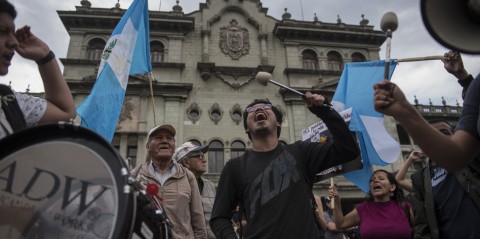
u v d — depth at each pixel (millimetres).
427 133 1651
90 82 17641
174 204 3818
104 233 1323
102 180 1429
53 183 1469
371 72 6477
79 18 19328
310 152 2770
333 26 21875
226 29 20812
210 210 5219
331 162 2650
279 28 20922
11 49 2037
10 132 2080
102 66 5633
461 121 1910
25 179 1483
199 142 17797
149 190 2510
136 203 1466
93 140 1521
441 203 3086
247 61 20219
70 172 1478
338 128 2602
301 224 2393
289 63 20594
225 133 18203
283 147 2855
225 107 18750
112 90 5469
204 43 19984
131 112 17656
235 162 2902
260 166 2732
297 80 20047
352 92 6551
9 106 2141
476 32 1502
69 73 18281
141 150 16812
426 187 3262
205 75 18969
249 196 2619
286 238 2340
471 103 1907
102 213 1368
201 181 5559
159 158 4121
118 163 1432
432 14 1475
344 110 6156
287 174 2623
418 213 3408
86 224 1367
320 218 5324
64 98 2531
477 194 2734
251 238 2438
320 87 19609
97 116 5188
